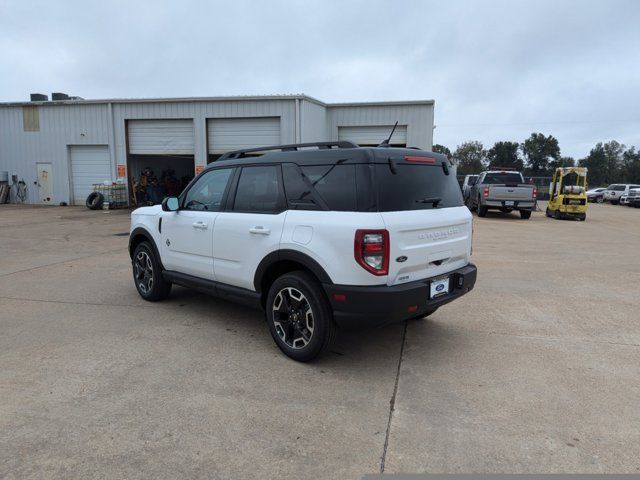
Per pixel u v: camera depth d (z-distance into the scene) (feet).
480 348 14.46
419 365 13.14
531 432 9.77
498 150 351.87
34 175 75.56
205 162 69.21
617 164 373.81
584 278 24.70
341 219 11.87
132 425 9.93
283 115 65.82
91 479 8.19
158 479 8.21
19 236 39.88
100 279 23.45
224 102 67.26
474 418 10.32
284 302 13.44
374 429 9.86
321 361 13.35
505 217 65.67
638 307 19.20
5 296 20.17
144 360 13.32
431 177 13.70
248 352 13.97
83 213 62.54
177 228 17.12
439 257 13.32
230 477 8.29
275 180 13.84
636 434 9.72
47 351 13.94
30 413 10.38
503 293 21.33
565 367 13.07
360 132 72.38
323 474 8.39
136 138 71.36
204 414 10.40
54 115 73.26
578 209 62.64
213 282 15.96
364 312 11.66
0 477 8.21
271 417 10.30
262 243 13.67
